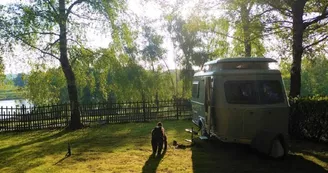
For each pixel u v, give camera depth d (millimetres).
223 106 9656
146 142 12562
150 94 33875
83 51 18000
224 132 9648
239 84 9742
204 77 11734
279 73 9922
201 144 11391
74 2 16688
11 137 15281
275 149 8945
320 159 8844
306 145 10617
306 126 11414
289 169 7965
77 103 17797
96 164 9094
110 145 12133
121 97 29453
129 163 9055
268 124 9430
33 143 13305
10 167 9133
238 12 16281
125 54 19391
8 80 19000
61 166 9008
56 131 16859
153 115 20312
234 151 10211
